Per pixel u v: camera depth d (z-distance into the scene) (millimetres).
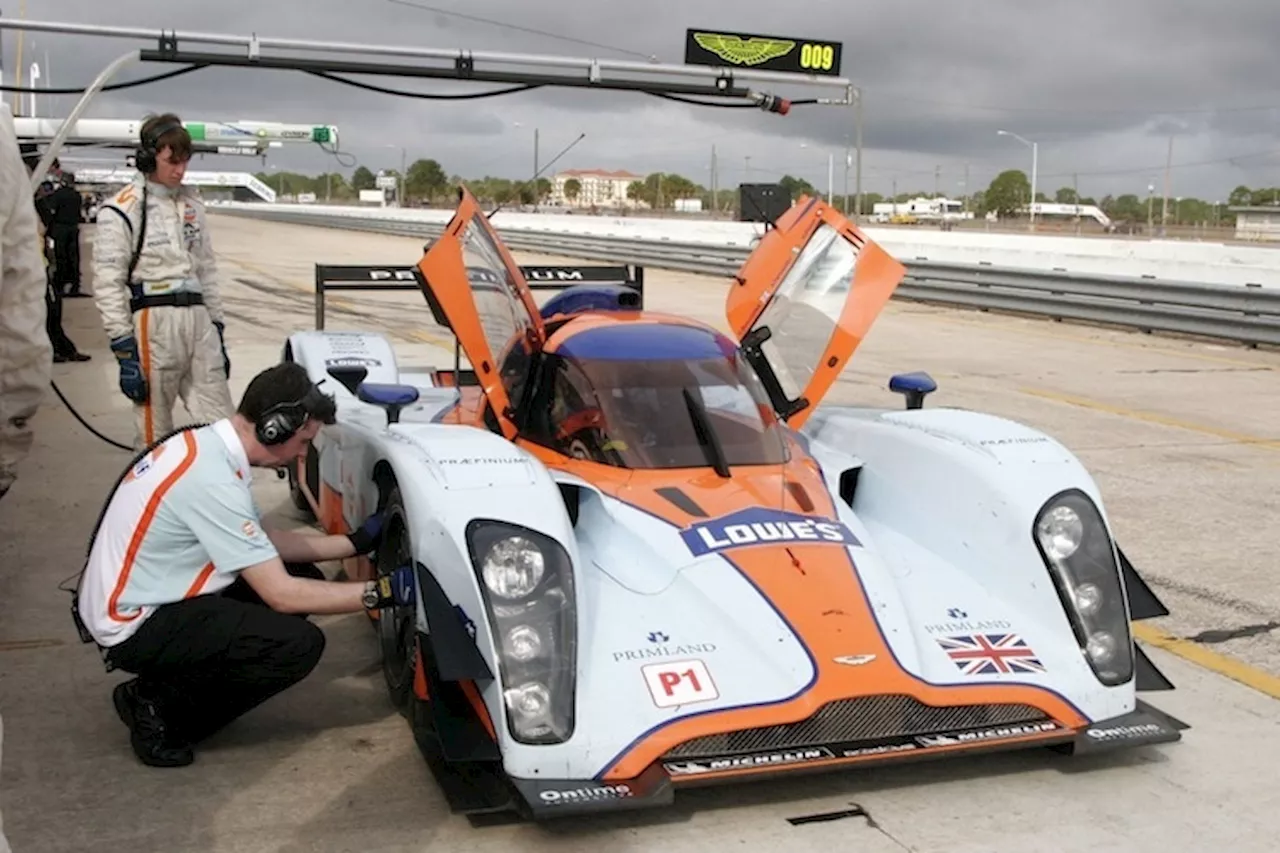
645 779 3164
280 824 3387
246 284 20344
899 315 17812
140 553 3680
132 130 11539
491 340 4766
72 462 7594
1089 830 3406
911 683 3439
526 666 3268
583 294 5703
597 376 4434
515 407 4676
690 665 3406
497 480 3594
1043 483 4023
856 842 3311
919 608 3836
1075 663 3717
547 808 3043
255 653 3691
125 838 3297
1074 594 3809
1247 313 14328
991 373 12195
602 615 3572
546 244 30234
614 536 3900
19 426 4824
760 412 4547
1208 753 3936
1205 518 6844
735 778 3184
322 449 5645
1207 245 26688
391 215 45125
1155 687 3902
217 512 3662
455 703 3475
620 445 4246
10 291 4457
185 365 5957
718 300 19172
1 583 5379
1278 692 4477
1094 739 3537
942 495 4230
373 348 6371
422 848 3266
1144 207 108250
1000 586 3945
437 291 4547
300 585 3736
